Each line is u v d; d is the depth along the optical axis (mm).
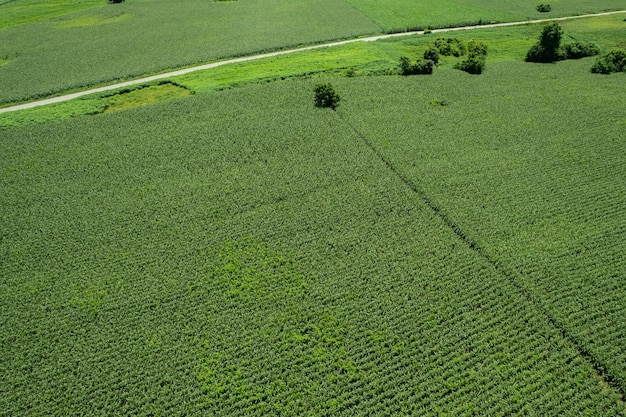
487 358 29719
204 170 48594
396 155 49844
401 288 34562
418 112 58781
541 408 27156
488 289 34312
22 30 98000
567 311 32312
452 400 27812
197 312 33375
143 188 46094
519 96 62312
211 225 41062
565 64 73688
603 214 40625
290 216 42031
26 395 28625
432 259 36906
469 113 58250
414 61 76750
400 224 40688
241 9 110250
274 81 69250
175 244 39219
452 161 48656
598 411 26859
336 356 30203
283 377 29297
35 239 40156
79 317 33219
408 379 28938
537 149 50188
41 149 52531
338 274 35938
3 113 60781
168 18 104438
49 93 68000
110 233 40531
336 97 60344
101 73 74500
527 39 87688
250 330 31938
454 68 72938
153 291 35031
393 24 95562
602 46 81250
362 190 44844
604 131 53125
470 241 38469
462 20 97250
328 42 87500
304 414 27328
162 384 29219
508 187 44375
